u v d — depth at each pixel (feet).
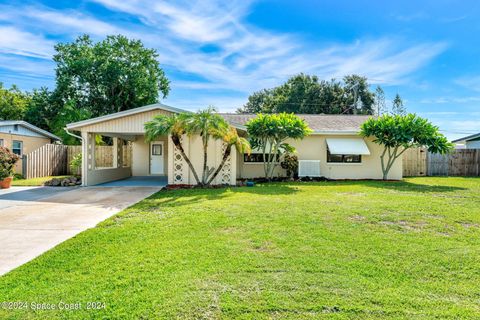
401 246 21.22
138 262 18.28
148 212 32.55
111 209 35.29
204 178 55.52
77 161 83.30
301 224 26.99
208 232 24.50
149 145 84.38
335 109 173.37
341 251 20.18
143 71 141.08
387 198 41.55
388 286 15.35
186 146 58.49
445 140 63.52
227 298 13.97
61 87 131.44
